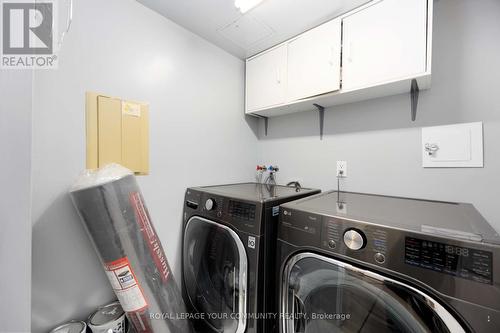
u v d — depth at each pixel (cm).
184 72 154
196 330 135
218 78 177
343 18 129
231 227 115
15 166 63
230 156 189
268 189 156
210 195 132
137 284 100
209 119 171
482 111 111
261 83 179
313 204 105
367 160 148
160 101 141
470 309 55
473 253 56
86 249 112
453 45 117
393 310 68
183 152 154
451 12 118
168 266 115
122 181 99
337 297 81
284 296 94
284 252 95
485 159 110
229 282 118
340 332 81
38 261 98
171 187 148
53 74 101
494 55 108
